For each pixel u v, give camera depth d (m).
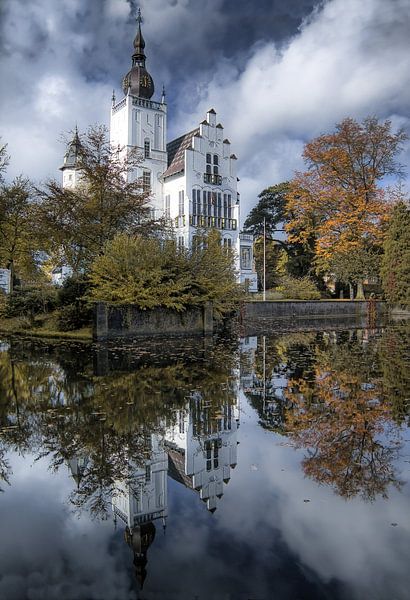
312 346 18.75
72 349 17.28
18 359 14.52
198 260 25.38
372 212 43.62
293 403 8.76
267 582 3.45
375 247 47.97
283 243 63.22
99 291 21.42
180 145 52.00
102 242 27.45
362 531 4.16
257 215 63.50
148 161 50.59
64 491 5.12
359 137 43.34
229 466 5.71
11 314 25.83
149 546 3.96
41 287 26.20
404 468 5.56
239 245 50.91
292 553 3.83
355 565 3.64
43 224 28.55
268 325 32.28
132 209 28.72
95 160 28.64
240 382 10.84
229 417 7.84
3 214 30.30
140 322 22.33
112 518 4.51
